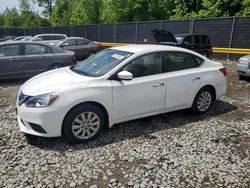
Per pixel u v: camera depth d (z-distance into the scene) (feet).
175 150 13.09
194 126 16.17
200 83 17.38
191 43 45.27
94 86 13.53
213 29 56.18
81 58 52.03
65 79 14.11
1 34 137.80
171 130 15.47
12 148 12.97
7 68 27.66
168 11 102.89
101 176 10.88
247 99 22.65
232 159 12.43
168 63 16.10
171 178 10.86
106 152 12.74
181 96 16.63
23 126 13.60
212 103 19.02
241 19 51.16
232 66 43.57
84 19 131.75
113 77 14.16
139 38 70.49
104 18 122.93
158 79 15.43
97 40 84.94
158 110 15.94
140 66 15.02
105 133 14.79
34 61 29.04
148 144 13.64
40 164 11.61
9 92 24.32
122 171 11.25
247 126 16.39
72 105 12.98
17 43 28.32
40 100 12.73
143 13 106.52
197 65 17.58
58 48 31.24
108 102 13.92
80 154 12.50
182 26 61.36
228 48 53.98
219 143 13.99
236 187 10.40
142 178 10.81
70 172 11.08
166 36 45.27
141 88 14.84
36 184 10.27
